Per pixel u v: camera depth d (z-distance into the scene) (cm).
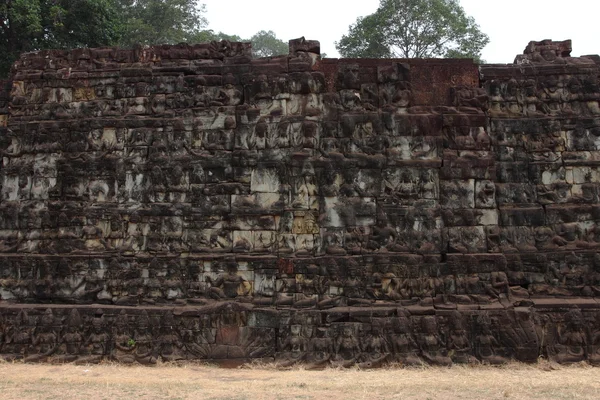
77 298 1307
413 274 1255
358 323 1226
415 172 1298
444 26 3356
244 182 1309
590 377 1086
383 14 3378
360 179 1295
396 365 1191
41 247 1347
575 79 1354
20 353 1264
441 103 1341
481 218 1288
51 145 1379
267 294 1262
